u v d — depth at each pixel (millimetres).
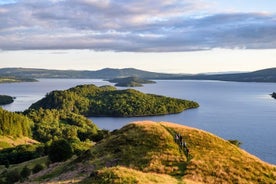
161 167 46750
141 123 64688
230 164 49406
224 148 56406
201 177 44375
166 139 56031
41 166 77188
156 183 34594
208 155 52062
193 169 46312
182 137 58094
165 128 62562
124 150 53250
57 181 44906
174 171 45906
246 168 48969
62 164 64375
